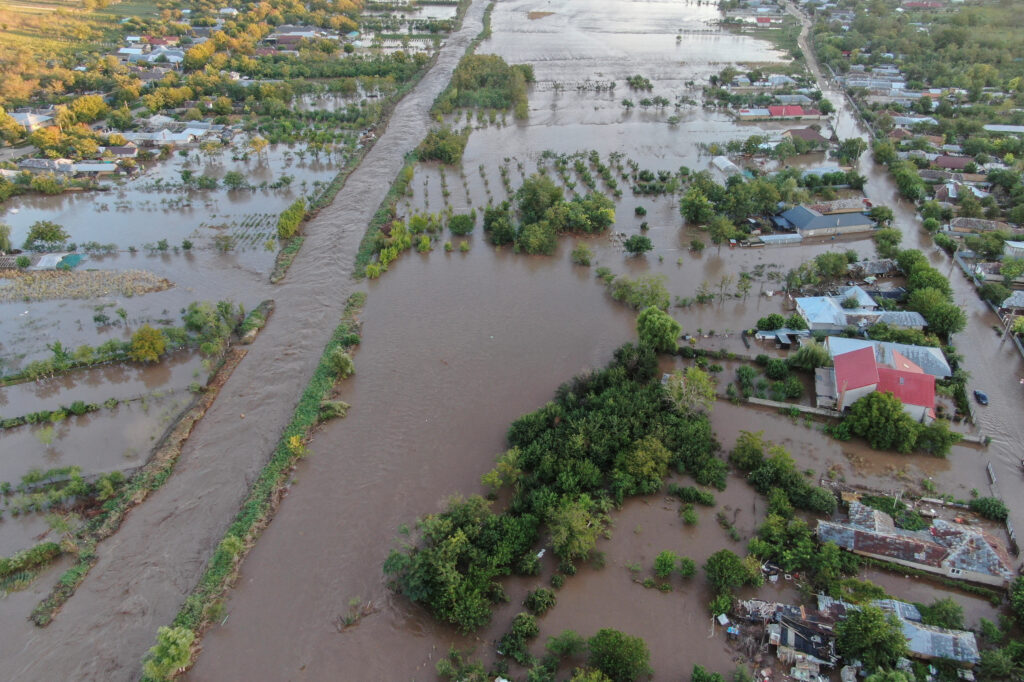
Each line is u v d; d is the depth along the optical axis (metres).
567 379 80.56
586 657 50.00
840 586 53.88
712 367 81.50
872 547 56.84
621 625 52.91
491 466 68.50
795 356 80.25
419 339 88.25
